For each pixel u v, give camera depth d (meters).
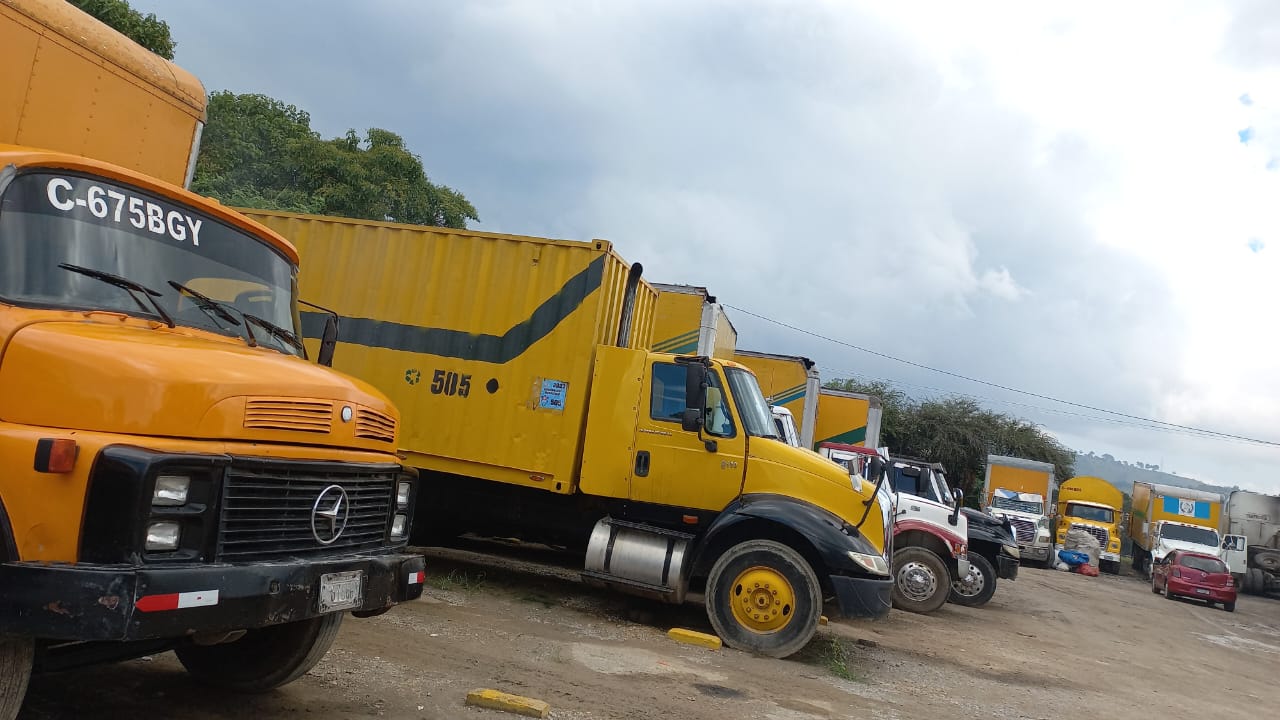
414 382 9.68
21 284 3.83
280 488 3.96
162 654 5.75
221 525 3.67
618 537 8.70
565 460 9.11
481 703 5.41
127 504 3.38
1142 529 38.22
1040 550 30.44
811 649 8.79
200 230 4.76
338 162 26.06
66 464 3.37
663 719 5.73
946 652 10.09
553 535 9.70
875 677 8.08
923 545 13.55
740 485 8.66
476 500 9.83
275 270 5.23
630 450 8.93
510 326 9.47
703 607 10.01
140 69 5.87
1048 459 49.22
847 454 15.26
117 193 4.38
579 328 9.26
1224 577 25.12
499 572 10.67
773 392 21.73
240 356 4.15
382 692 5.40
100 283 4.14
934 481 14.80
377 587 4.43
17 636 3.34
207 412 3.71
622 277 9.92
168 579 3.42
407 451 9.62
